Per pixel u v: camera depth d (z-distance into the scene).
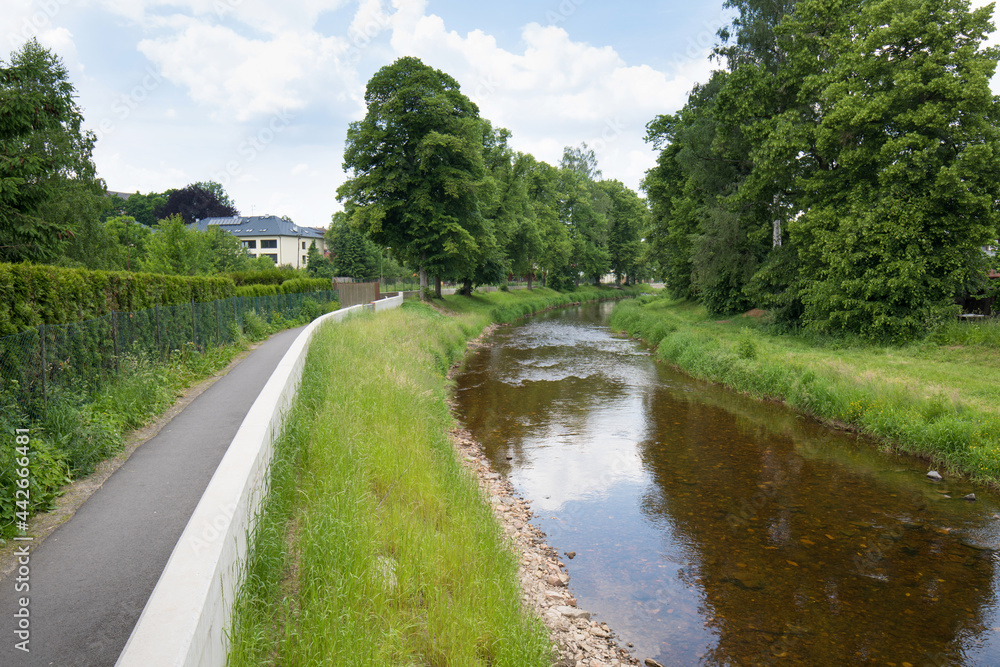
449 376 21.53
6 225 13.90
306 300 31.83
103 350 9.77
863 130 20.58
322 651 4.15
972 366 16.97
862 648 6.42
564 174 73.44
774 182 24.97
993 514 9.71
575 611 6.94
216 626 3.48
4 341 6.79
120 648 3.63
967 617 6.95
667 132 39.50
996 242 20.14
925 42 19.11
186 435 8.42
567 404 17.67
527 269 60.19
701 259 32.34
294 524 6.03
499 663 5.03
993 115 18.81
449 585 5.93
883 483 11.16
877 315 20.86
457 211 39.84
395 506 6.93
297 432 7.95
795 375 17.36
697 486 11.16
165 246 37.84
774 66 27.75
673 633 6.70
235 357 16.75
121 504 5.94
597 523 9.62
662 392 19.31
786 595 7.48
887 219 19.80
